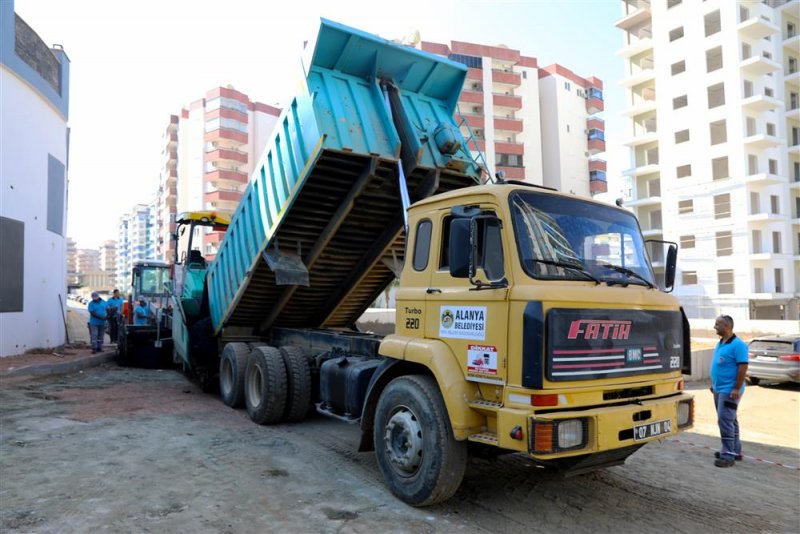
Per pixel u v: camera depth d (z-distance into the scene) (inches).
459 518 183.5
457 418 175.9
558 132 2561.5
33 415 317.1
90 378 473.1
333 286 358.3
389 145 270.5
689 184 1676.9
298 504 190.4
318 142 252.1
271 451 254.4
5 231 566.6
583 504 201.2
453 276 182.2
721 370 265.9
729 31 1593.3
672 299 201.6
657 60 1768.0
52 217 685.9
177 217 458.3
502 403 168.1
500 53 2421.3
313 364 315.0
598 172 2714.1
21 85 599.8
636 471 245.6
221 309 379.2
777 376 527.8
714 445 299.7
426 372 204.8
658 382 189.0
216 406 357.7
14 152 584.1
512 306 167.9
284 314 374.6
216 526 169.9
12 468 220.7
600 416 164.9
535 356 159.5
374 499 197.3
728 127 1592.0
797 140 1729.8
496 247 177.6
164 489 200.7
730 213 1581.0
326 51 266.5
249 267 328.8
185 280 443.8
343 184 279.9
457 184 294.8
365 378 233.9
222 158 2709.2
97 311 620.4
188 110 2896.2
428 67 294.0
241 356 346.9
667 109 1738.4
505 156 2396.7
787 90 1711.4
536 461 204.8
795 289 1640.0
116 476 213.6
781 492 223.5
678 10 1715.1
